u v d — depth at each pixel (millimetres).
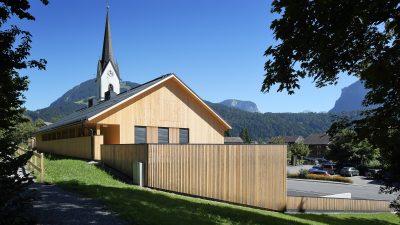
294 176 46438
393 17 8055
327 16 8594
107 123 22578
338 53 9406
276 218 12922
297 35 9438
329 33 8859
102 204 9531
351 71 10211
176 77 25516
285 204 17922
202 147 16688
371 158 54719
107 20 43500
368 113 9945
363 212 23375
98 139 21891
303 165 77000
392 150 9359
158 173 15891
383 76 8078
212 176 16719
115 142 23531
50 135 37656
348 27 8773
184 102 26438
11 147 5957
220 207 12922
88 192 11156
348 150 55938
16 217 5305
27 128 58531
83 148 23766
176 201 12070
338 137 10609
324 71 10086
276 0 9961
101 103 32594
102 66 43000
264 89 10641
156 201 11156
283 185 17859
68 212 8516
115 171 18234
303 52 9539
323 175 45000
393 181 9922
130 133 23484
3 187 5309
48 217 7965
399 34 8125
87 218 8055
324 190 33312
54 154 31328
